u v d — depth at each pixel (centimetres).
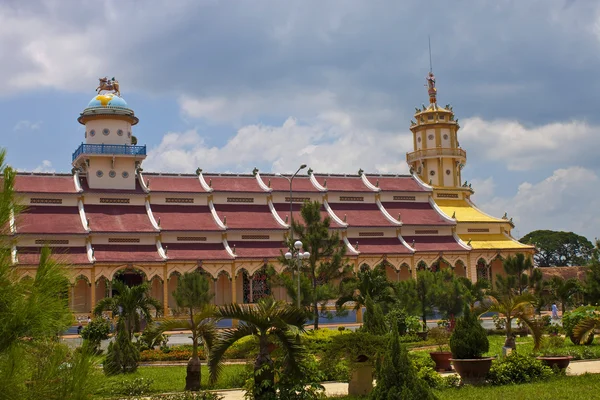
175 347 4712
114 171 8469
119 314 4091
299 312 2225
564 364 3006
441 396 2442
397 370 1938
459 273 9581
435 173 10844
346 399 2434
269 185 9062
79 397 1030
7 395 961
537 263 16288
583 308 4700
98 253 7638
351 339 2509
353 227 8869
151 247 7988
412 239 9225
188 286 5294
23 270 1077
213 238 8294
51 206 8019
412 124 11306
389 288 5256
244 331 2225
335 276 5444
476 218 9938
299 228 5466
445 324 5622
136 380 2884
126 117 8706
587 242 16075
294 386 2152
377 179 10019
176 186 8750
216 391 2800
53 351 1062
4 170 1068
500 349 4206
